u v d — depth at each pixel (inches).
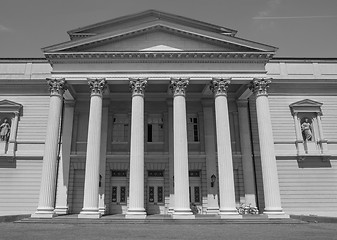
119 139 1230.3
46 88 1261.1
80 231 679.7
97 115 999.6
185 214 911.0
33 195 1157.1
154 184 1189.1
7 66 1288.1
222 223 879.7
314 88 1286.9
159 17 1237.1
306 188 1186.0
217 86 1035.3
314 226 813.9
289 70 1309.1
